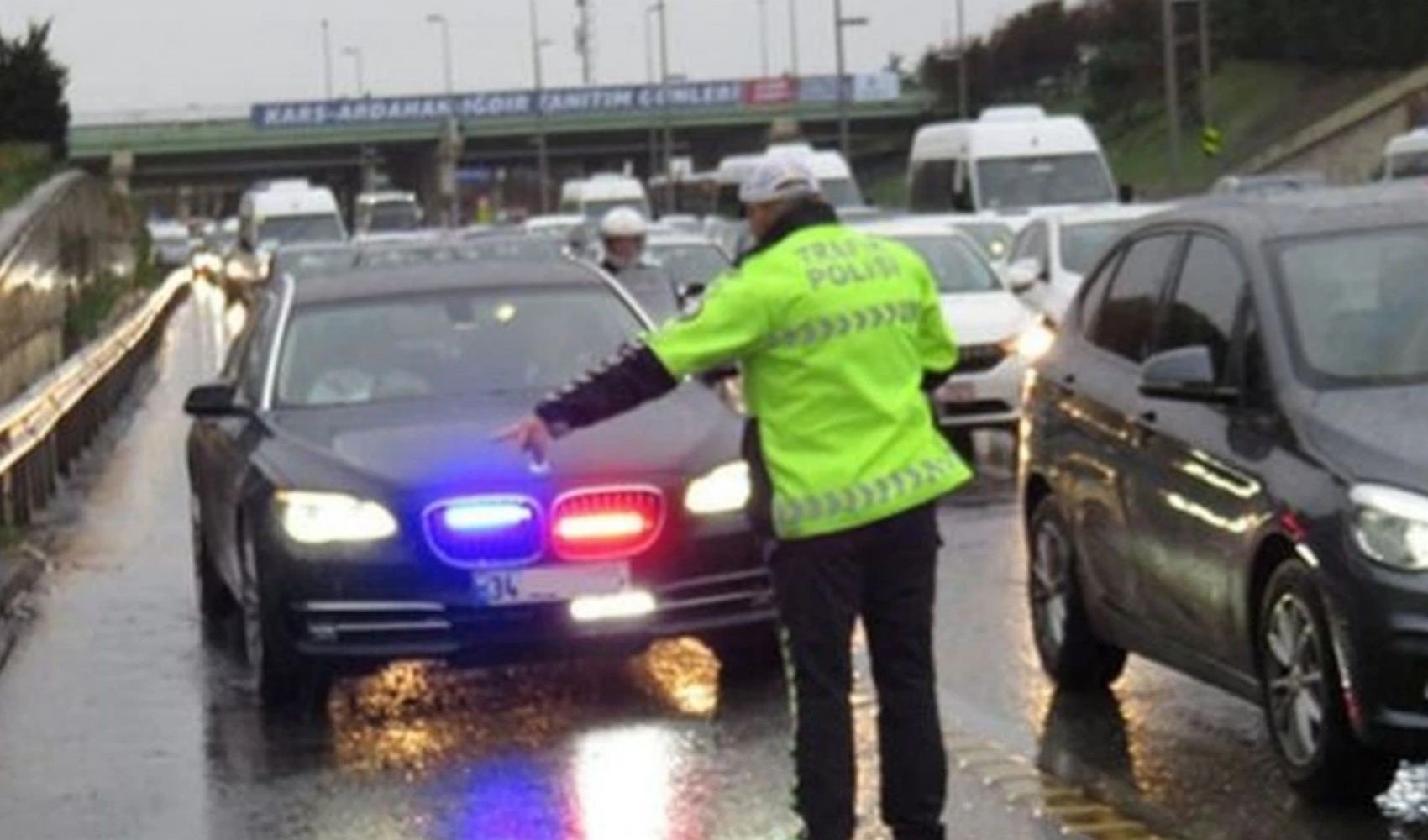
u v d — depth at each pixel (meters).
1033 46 107.62
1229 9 86.88
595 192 60.97
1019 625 13.65
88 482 24.05
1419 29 78.50
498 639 11.77
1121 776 10.14
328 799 10.39
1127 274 11.57
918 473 8.35
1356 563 9.09
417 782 10.62
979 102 109.88
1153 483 10.65
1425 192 10.85
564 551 11.76
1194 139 83.56
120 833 9.97
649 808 9.95
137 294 58.38
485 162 134.50
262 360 13.64
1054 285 25.42
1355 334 9.97
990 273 24.83
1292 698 9.59
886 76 116.19
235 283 61.66
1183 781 10.00
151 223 131.75
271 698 12.27
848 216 36.00
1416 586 8.97
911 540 8.40
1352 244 10.40
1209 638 10.27
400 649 11.77
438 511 11.75
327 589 11.80
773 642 12.21
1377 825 9.21
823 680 8.37
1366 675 9.06
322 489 11.94
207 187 153.38
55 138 74.50
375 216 66.00
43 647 14.50
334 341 13.66
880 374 8.34
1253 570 9.79
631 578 11.78
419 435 12.38
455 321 13.78
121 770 11.13
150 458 26.62
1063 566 11.78
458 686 12.73
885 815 8.59
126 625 15.19
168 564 17.97
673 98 117.62
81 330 41.22
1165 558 10.58
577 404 8.23
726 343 8.20
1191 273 10.93
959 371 22.89
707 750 10.95
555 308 13.91
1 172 48.44
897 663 8.49
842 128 80.94
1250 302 10.23
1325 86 80.94
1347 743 9.26
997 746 10.75
